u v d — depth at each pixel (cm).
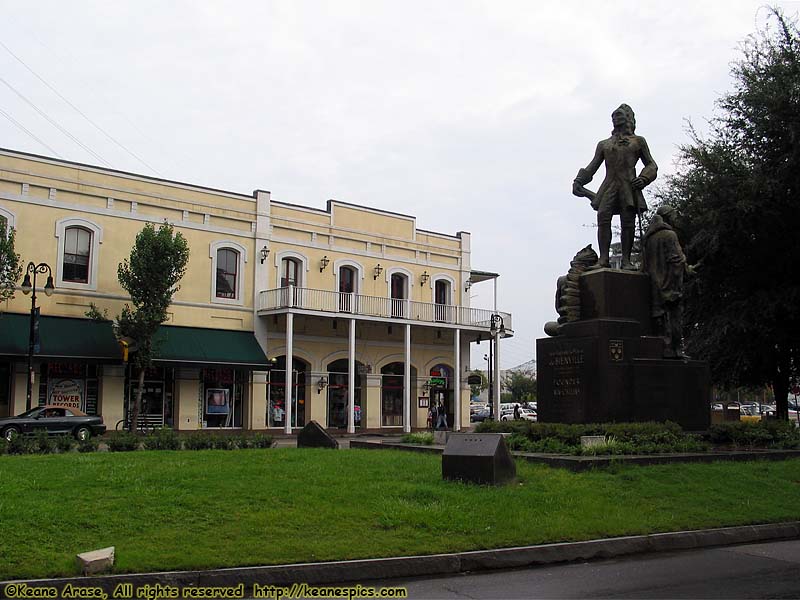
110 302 3269
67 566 680
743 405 7488
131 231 3359
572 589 721
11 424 2578
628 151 1566
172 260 3095
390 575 757
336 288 4006
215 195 3622
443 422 4056
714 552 909
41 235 3123
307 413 3850
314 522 852
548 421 1493
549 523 904
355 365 4100
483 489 1026
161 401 3372
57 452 1571
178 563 703
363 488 1011
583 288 1516
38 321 2825
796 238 2595
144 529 797
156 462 1225
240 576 702
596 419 1401
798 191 2523
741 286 2767
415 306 4081
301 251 3894
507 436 1448
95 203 3272
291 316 3572
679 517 991
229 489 973
